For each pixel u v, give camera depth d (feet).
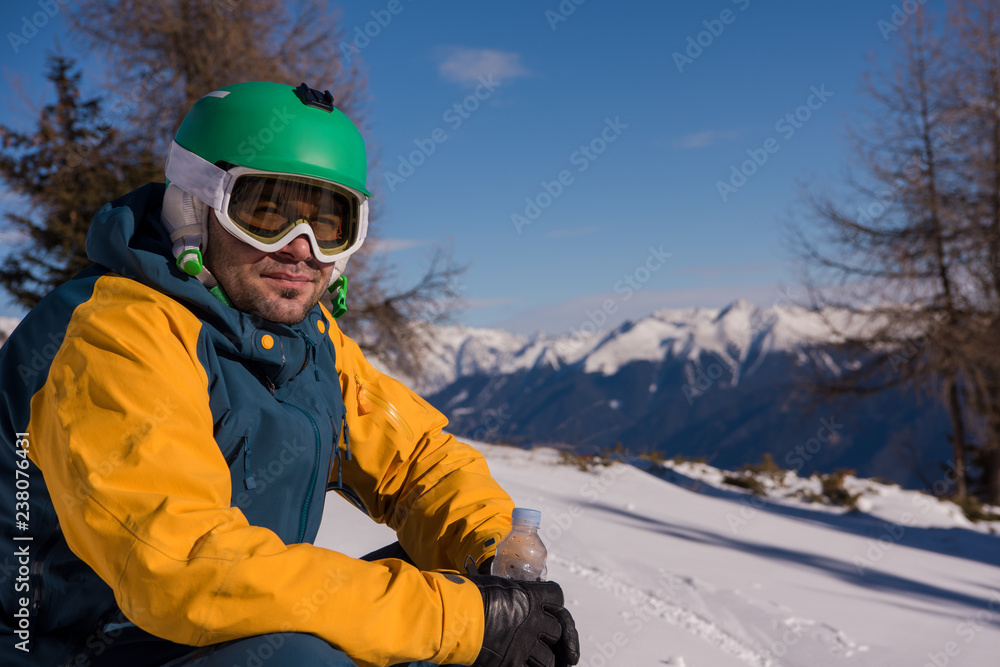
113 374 3.59
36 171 43.21
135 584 3.40
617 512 28.37
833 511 46.65
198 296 4.05
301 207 4.33
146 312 3.81
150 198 4.47
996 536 40.11
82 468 3.47
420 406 5.65
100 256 4.14
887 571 24.07
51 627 3.95
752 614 13.96
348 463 5.40
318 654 3.50
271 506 4.29
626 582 15.42
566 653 4.24
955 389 69.00
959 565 28.25
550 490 31.86
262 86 4.45
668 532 25.16
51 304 3.92
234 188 4.20
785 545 27.17
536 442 45.93
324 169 4.30
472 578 4.18
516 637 4.05
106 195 42.96
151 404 3.59
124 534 3.41
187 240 4.19
